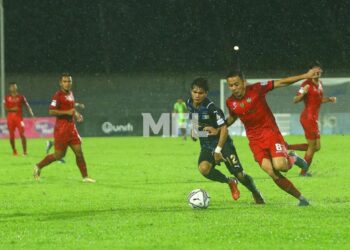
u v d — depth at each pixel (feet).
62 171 205.05
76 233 90.22
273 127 113.09
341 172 189.78
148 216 104.63
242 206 116.37
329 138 399.85
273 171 112.57
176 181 170.30
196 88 117.08
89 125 489.26
